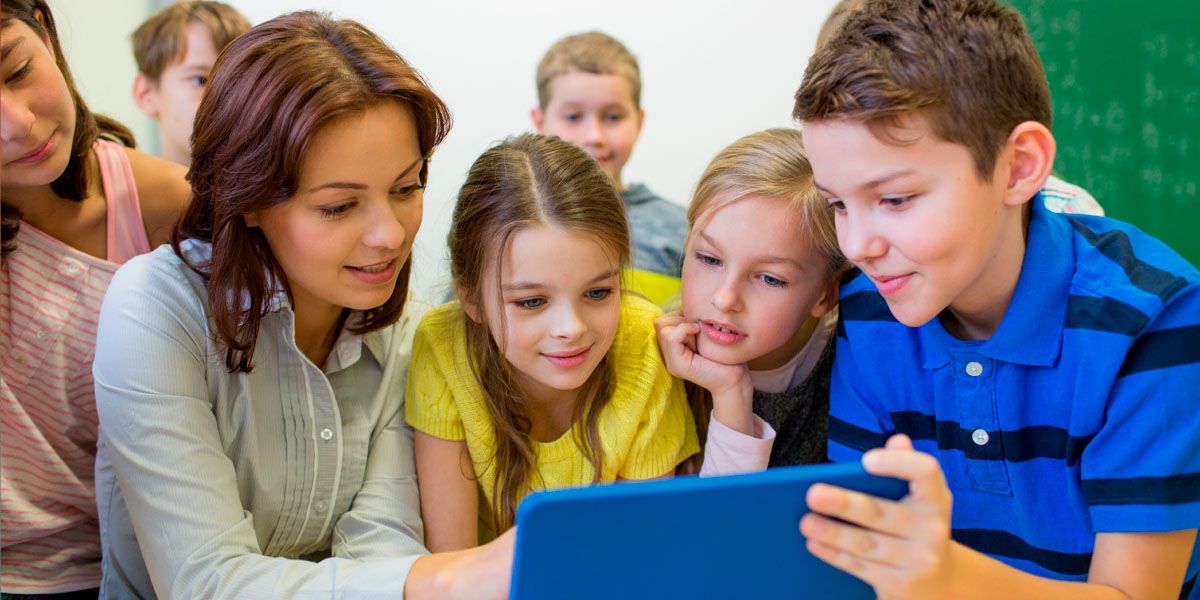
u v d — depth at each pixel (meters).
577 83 1.99
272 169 0.78
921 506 0.58
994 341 0.78
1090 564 0.79
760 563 0.60
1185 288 0.72
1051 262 0.76
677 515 0.56
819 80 0.71
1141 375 0.72
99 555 1.07
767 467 0.99
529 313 0.90
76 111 1.02
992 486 0.82
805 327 1.04
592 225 0.88
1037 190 0.73
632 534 0.56
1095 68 1.81
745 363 0.99
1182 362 0.72
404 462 0.98
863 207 0.71
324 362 0.99
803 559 0.61
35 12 0.98
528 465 0.96
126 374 0.85
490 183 0.91
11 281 0.99
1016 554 0.85
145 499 0.85
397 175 0.82
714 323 0.94
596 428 0.97
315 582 0.80
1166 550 0.74
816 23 2.33
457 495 0.96
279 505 0.94
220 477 0.86
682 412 1.01
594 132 2.00
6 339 0.99
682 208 2.06
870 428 0.90
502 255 0.88
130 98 2.28
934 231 0.69
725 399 0.96
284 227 0.82
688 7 2.32
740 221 0.90
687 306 0.97
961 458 0.84
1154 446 0.72
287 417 0.92
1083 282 0.76
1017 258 0.77
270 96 0.77
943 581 0.60
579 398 0.98
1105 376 0.74
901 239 0.70
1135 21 1.79
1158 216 1.83
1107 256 0.77
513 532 0.76
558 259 0.87
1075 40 1.81
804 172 0.91
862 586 0.64
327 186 0.79
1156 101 1.80
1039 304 0.76
